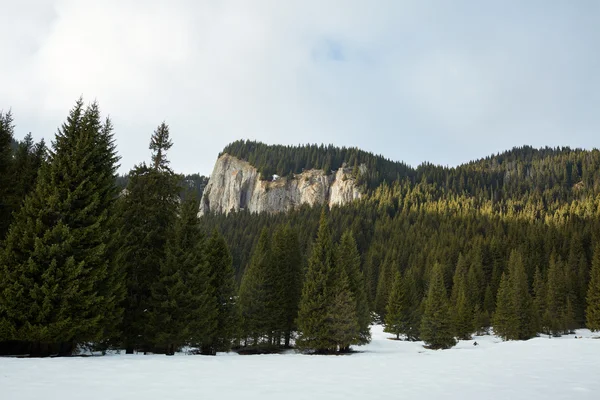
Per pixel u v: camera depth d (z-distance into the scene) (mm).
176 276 23328
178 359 17578
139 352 25375
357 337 37562
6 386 9109
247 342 44219
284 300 43188
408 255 121875
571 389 10656
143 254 24938
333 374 13531
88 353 22828
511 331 63438
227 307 30906
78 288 18547
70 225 19328
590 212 145375
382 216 172500
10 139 23438
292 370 14578
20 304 17000
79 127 21453
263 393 9523
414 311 62469
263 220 169875
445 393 9969
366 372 14273
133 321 23312
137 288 23906
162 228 26078
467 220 152750
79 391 8867
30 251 17641
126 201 25703
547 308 77312
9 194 22750
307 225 150500
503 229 137500
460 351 27312
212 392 9445
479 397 9477
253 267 45688
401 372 14320
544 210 179500
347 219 158375
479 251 106125
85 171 20266
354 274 45688
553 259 91000
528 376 13125
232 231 155875
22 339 16938
